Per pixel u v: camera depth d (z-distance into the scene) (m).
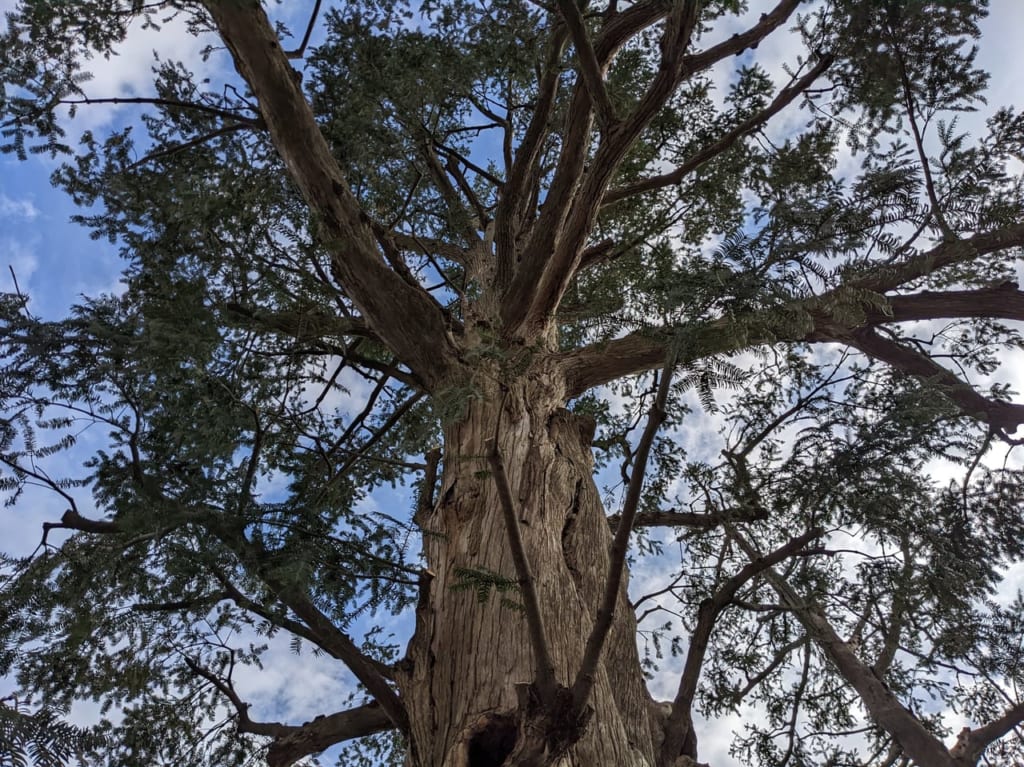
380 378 5.99
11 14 4.06
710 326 2.16
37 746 1.81
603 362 5.20
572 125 4.89
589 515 4.24
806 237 2.18
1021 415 4.84
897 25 4.24
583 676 2.60
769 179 3.25
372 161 5.62
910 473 4.71
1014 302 4.88
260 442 3.97
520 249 6.92
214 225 4.43
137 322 3.66
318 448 5.38
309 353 5.49
